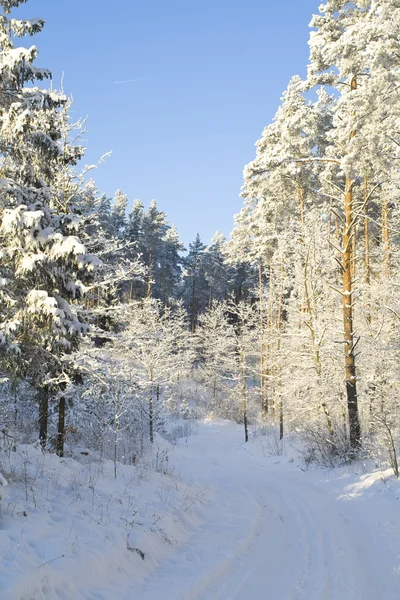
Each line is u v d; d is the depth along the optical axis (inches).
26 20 306.0
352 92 604.4
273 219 1230.3
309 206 1128.2
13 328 291.0
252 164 1090.7
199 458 924.0
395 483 424.8
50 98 320.8
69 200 479.8
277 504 458.0
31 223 277.3
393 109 563.5
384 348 610.5
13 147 319.3
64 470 376.8
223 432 1277.1
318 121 1034.7
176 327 1369.3
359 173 672.4
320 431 723.4
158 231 2012.8
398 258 855.7
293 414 969.5
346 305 674.8
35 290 302.2
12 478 307.6
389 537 296.5
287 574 248.1
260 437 1134.4
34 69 307.7
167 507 367.2
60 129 468.1
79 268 304.8
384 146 589.6
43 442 472.7
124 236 2030.0
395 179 626.8
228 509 438.9
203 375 1744.6
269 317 1255.5
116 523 291.7
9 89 309.7
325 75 706.8
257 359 1568.7
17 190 301.6
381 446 529.7
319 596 214.7
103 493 348.8
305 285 860.6
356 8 681.0
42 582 190.9
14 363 334.0
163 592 216.7
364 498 434.3
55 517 268.1
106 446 603.2
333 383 786.8
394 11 530.6
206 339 1784.0
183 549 303.1
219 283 2290.8
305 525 359.9
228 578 246.2
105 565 233.0
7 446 366.9
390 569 245.6
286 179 1076.5
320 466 654.5
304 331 884.0
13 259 297.6
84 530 259.0
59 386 468.4
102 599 203.2
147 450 752.3
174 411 1428.4
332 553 281.4
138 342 553.9
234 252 1569.9
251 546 310.0
